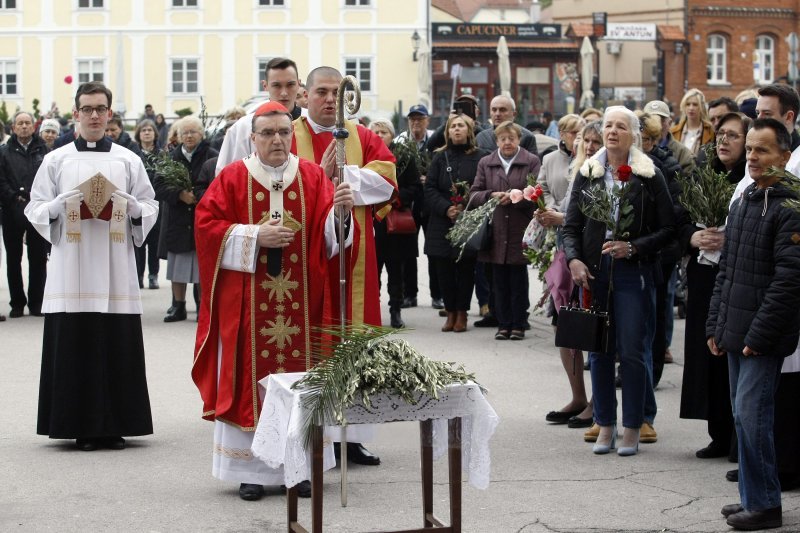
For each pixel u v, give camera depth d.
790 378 7.45
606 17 58.25
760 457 6.70
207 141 14.35
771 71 60.28
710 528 6.80
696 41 59.09
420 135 15.23
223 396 7.42
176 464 8.23
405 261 14.27
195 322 14.63
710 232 8.05
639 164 8.30
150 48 55.34
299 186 7.60
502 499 7.38
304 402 5.91
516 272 13.05
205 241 7.49
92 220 8.58
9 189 15.05
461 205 13.29
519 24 59.03
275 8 55.25
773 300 6.52
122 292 8.63
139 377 8.73
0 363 11.99
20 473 8.00
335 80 8.52
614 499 7.37
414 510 7.14
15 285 15.27
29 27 55.38
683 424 9.38
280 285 7.50
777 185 6.65
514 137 12.84
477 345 12.85
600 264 8.30
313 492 5.93
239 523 6.91
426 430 6.54
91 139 8.72
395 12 55.44
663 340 10.27
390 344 6.05
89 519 6.99
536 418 9.59
